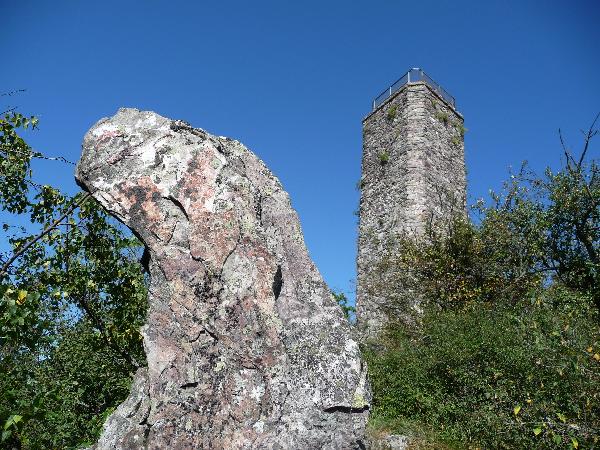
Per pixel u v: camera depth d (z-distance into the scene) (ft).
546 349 19.12
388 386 27.45
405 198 54.03
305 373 10.65
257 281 11.06
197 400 10.21
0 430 14.06
